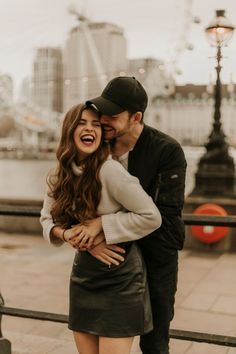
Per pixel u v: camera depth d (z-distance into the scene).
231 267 7.53
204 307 5.48
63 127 2.21
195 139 118.50
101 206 2.18
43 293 6.08
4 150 133.25
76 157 2.20
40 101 119.31
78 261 2.27
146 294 2.28
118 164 2.19
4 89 118.62
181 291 6.15
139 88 2.21
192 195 9.54
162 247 2.27
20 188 49.84
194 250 8.79
